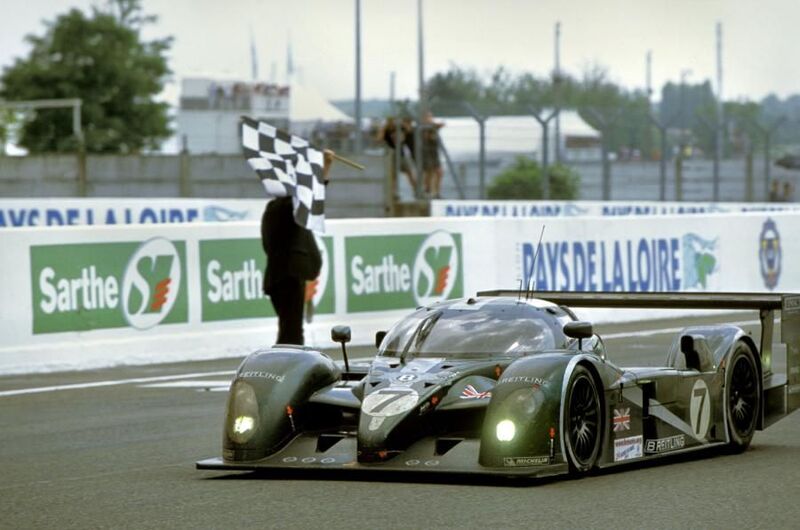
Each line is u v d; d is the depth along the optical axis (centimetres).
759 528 1143
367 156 5041
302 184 2598
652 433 1512
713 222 4056
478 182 5362
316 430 1479
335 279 3191
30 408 2208
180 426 1977
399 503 1265
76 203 4197
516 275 3562
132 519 1243
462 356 1473
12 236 2723
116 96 11844
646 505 1246
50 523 1242
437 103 5228
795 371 1756
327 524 1178
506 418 1325
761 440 1788
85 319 2822
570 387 1356
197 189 4947
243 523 1196
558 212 5422
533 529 1140
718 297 1741
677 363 1633
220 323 3039
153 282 2925
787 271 4338
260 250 3123
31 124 11388
